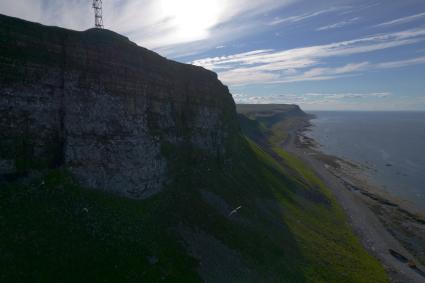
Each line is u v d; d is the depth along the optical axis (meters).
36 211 30.17
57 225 30.03
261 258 42.16
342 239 58.50
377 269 50.50
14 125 31.84
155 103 48.91
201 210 46.06
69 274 26.69
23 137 32.50
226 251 40.34
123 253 31.47
